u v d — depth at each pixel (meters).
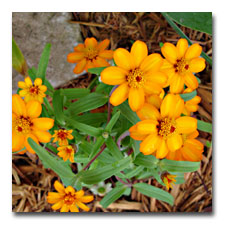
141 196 0.37
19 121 0.22
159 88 0.21
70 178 0.23
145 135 0.21
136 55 0.21
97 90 0.27
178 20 0.32
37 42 0.35
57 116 0.26
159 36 0.39
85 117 0.28
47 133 0.23
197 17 0.31
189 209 0.36
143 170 0.33
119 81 0.21
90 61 0.28
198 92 0.38
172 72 0.25
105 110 0.31
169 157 0.24
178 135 0.22
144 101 0.21
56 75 0.37
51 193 0.23
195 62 0.25
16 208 0.35
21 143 0.23
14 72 0.34
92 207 0.36
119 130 0.28
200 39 0.38
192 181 0.37
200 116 0.38
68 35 0.36
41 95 0.26
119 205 0.36
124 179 0.32
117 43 0.39
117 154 0.24
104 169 0.23
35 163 0.37
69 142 0.26
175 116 0.22
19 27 0.34
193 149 0.23
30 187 0.36
